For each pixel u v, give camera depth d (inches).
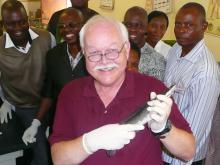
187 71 60.9
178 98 59.9
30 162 97.0
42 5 181.5
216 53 109.0
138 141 41.3
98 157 41.9
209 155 61.6
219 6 105.0
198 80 56.7
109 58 38.5
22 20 78.7
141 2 137.0
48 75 80.4
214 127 60.6
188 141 40.0
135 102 41.9
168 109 36.2
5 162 72.7
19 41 82.1
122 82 43.1
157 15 95.6
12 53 83.8
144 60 74.2
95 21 39.4
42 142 90.9
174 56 68.4
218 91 57.9
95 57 38.7
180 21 62.0
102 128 36.8
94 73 39.8
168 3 124.7
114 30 38.7
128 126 35.6
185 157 41.1
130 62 62.6
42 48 85.7
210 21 109.7
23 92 89.1
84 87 44.6
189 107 57.9
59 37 89.3
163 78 70.1
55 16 112.7
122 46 39.3
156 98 36.9
